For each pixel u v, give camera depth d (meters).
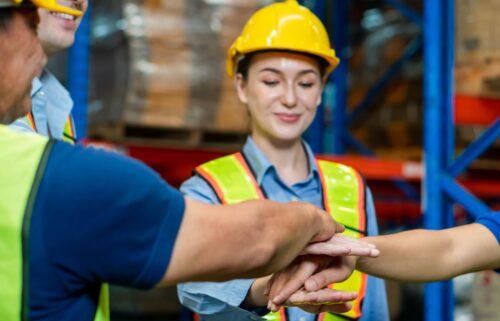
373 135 5.77
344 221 2.54
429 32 3.88
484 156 5.07
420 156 5.27
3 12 1.30
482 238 2.06
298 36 2.54
